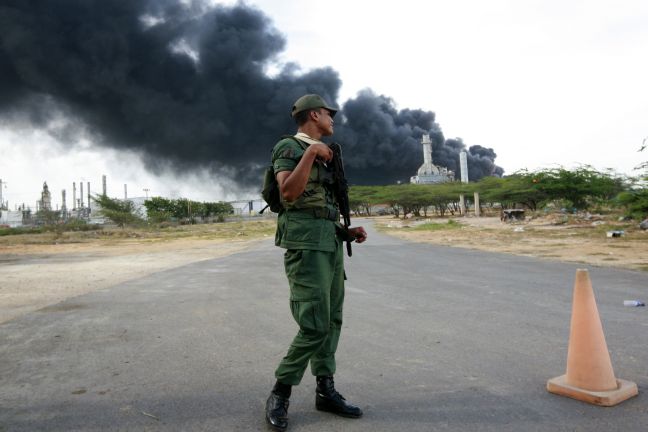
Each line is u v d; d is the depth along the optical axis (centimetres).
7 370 370
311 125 278
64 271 1248
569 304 590
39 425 264
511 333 450
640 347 388
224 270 1134
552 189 4031
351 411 267
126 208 6350
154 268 1277
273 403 257
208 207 10444
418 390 306
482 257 1258
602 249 1346
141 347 433
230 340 450
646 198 2080
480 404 280
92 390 320
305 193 260
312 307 256
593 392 280
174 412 279
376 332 468
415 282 825
